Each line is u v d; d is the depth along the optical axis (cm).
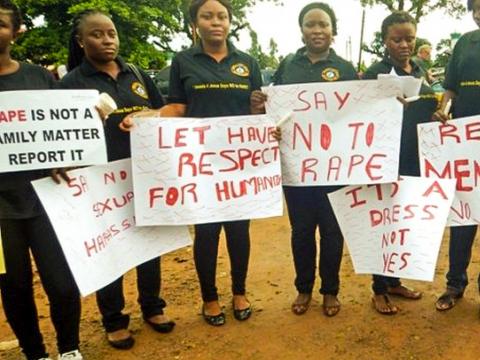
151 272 308
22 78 241
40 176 255
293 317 327
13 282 245
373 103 283
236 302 329
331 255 318
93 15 267
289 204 320
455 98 311
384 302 326
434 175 295
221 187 287
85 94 246
